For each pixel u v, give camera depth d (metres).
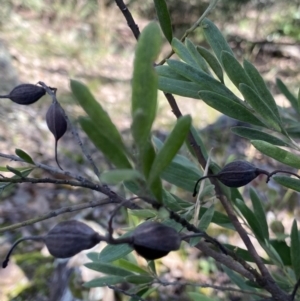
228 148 0.76
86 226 0.09
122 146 0.09
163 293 0.45
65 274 0.45
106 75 1.29
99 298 0.42
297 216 0.45
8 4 1.51
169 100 0.16
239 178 0.13
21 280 0.47
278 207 0.39
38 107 0.95
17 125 0.85
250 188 0.18
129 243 0.09
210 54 0.15
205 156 0.18
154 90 0.08
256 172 0.13
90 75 1.26
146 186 0.09
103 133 0.08
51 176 0.70
